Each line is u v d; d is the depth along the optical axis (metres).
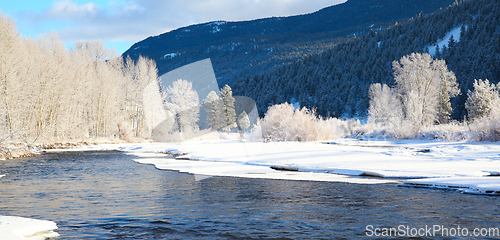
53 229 4.85
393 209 6.04
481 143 20.70
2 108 27.03
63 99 36.50
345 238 4.36
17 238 4.16
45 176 11.45
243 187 8.61
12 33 31.44
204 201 6.86
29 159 18.98
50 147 29.14
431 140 26.08
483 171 10.27
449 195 7.36
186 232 4.66
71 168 13.96
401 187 8.52
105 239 4.37
